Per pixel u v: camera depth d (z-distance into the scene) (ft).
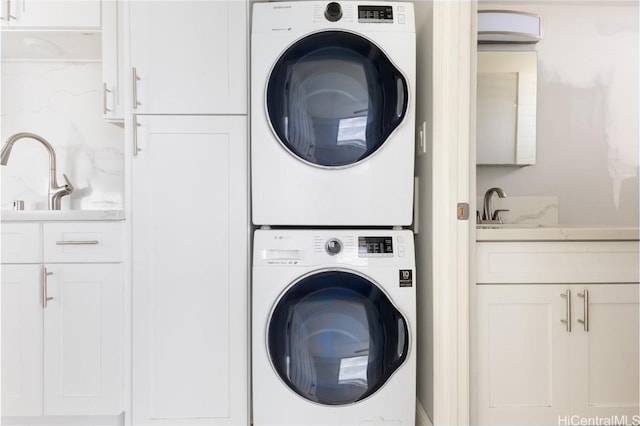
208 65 4.81
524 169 6.64
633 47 6.66
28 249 4.82
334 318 4.49
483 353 4.38
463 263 4.25
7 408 4.79
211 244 4.82
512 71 6.51
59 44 6.15
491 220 6.15
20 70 6.64
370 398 4.52
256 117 4.65
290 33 4.63
